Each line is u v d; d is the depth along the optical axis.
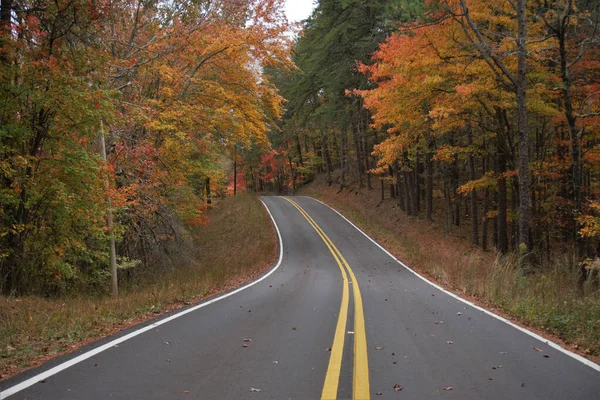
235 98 16.16
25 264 10.96
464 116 16.70
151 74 15.41
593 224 12.23
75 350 5.62
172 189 19.38
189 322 7.58
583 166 17.47
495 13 15.70
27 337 6.34
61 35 9.63
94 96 9.96
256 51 15.05
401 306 9.54
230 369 4.86
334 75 25.92
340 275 16.19
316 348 5.82
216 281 14.42
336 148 58.44
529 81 15.43
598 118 14.28
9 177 9.56
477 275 13.81
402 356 5.48
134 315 8.47
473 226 25.31
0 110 9.26
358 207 39.91
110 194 11.62
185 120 15.12
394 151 19.67
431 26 14.39
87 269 14.79
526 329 7.24
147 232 17.83
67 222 11.41
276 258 22.55
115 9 12.50
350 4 23.17
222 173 26.92
